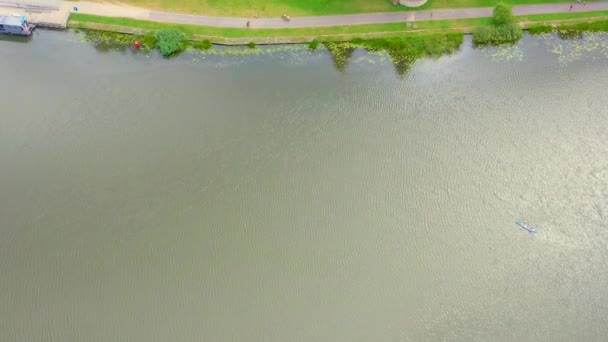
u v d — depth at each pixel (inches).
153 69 3348.9
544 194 2938.0
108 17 3558.1
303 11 3646.7
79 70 3319.4
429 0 3740.2
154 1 3622.0
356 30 3592.5
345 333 2503.7
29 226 2716.5
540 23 3720.5
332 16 3641.7
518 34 3617.1
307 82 3329.2
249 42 3501.5
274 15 3614.7
